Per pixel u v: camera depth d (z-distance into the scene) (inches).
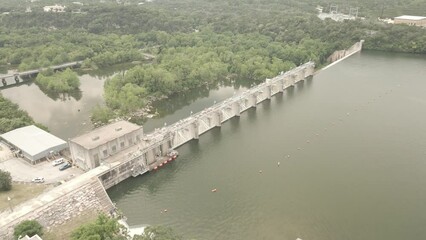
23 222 4977.9
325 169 7229.3
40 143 7337.6
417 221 5821.9
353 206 6161.4
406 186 6668.3
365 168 7229.3
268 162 7549.2
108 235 4675.2
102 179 6599.4
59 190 5999.0
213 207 6200.8
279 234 5561.0
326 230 5639.8
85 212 5767.7
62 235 5270.7
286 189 6633.9
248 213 6033.5
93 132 7396.7
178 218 5940.0
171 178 7066.9
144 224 5782.5
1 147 7588.6
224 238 5487.2
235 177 7052.2
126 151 7249.0
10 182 6117.1
